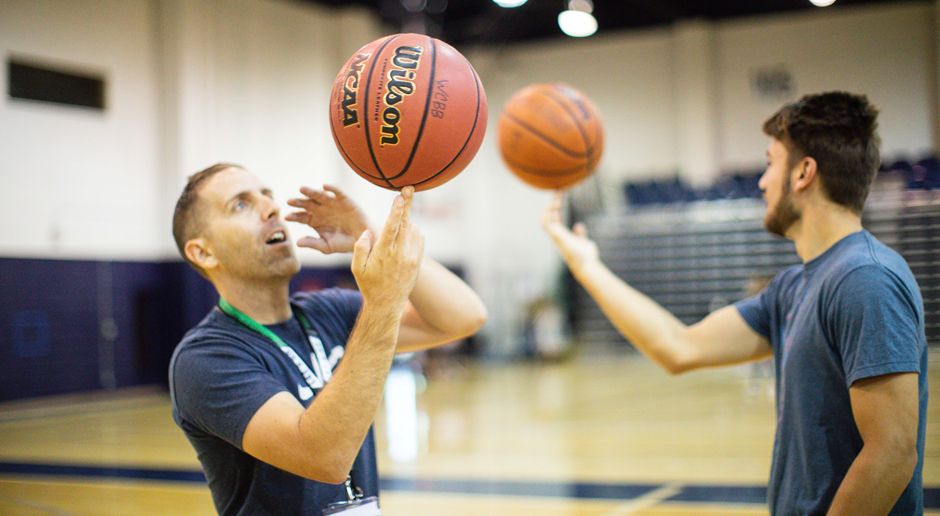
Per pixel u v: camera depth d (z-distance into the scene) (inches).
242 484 54.7
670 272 484.4
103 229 366.6
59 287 350.6
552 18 530.0
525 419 256.5
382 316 48.1
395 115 49.8
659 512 134.6
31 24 343.9
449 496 151.9
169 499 156.4
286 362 57.2
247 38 421.4
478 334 549.6
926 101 476.1
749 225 466.6
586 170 85.6
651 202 494.9
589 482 159.9
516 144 84.9
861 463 51.1
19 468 193.8
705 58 515.8
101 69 367.9
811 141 60.4
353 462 53.0
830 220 60.4
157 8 391.2
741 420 237.3
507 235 563.8
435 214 536.4
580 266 77.9
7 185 336.2
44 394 342.3
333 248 61.9
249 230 58.5
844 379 55.2
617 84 544.7
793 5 500.1
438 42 53.7
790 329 61.5
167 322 388.5
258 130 424.5
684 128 522.3
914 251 408.5
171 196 386.0
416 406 304.0
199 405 52.1
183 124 384.8
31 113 344.5
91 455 210.4
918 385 52.0
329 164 464.8
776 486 60.8
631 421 243.4
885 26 484.7
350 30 469.7
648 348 72.1
